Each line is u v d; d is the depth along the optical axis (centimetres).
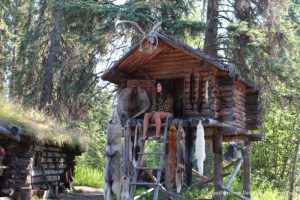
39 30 2242
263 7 1678
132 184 1017
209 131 1147
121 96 1152
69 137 1500
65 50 2102
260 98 1641
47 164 1551
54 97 2255
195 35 1644
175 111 1167
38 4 2455
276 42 1702
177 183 1016
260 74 1709
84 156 2548
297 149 1593
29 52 2147
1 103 1312
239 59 1730
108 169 785
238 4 1709
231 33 1598
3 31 2467
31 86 2231
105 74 1161
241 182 1780
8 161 1238
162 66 1141
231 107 1080
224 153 1705
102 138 2547
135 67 1165
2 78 2575
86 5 1662
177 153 1023
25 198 1239
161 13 1714
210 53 1742
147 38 1067
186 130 1089
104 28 1623
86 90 1881
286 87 1738
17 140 1159
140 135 1088
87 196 1639
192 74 1101
